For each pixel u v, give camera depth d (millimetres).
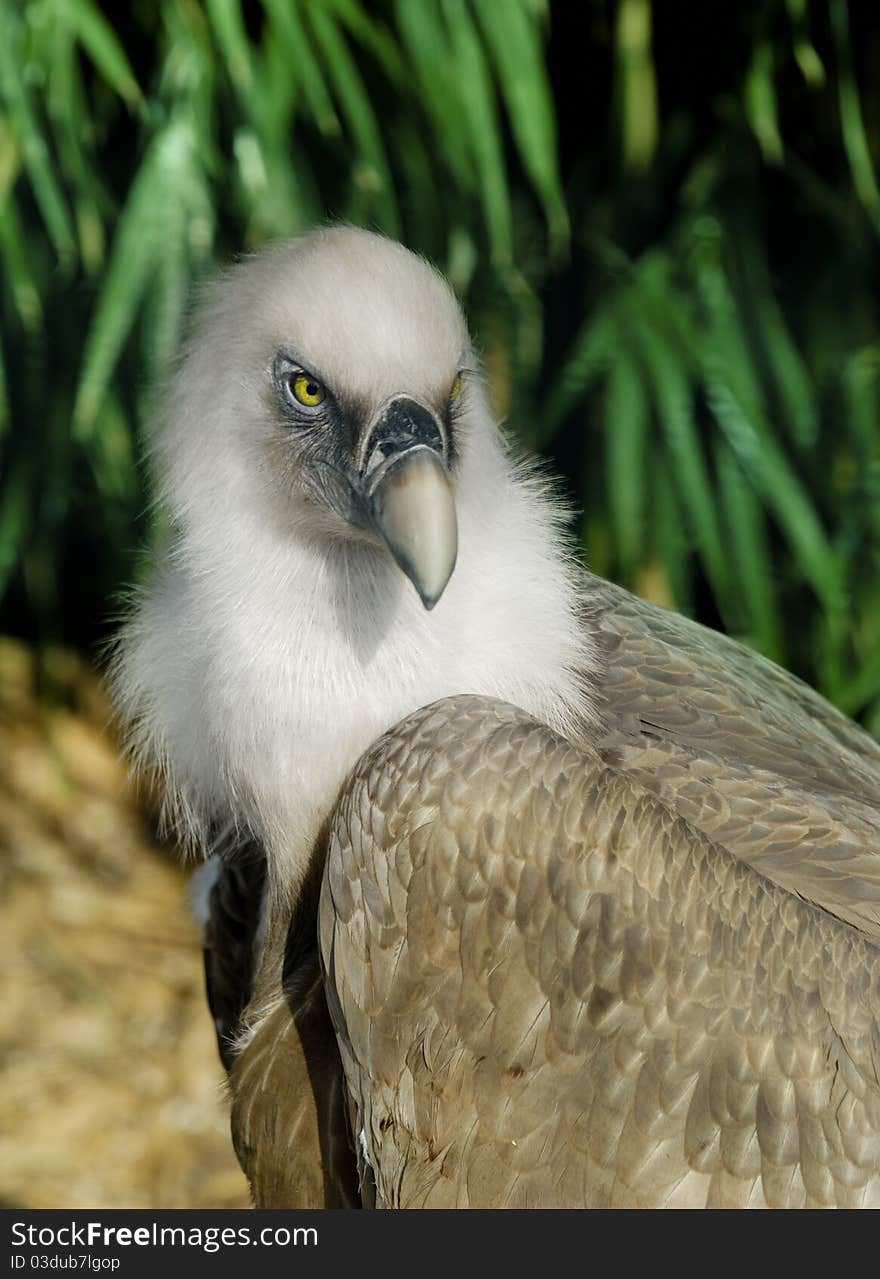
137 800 14156
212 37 10914
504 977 5664
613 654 6949
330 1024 6402
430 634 6094
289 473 6129
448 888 5695
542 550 6406
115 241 11742
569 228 12367
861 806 6590
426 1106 5793
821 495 12344
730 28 11781
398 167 11852
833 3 10758
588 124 12461
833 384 12352
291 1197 6398
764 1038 5551
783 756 6750
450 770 5738
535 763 5719
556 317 12648
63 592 14703
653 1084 5547
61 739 14453
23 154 10773
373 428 5938
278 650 6180
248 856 7098
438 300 6125
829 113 12039
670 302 11891
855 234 12250
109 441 12344
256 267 6496
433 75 10656
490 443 6383
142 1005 12398
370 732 6145
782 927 5652
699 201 12211
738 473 11820
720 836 6113
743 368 11680
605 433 11977
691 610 12023
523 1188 5672
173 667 6582
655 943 5570
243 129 10953
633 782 5844
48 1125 11352
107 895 13328
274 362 6168
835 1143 5523
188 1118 11562
